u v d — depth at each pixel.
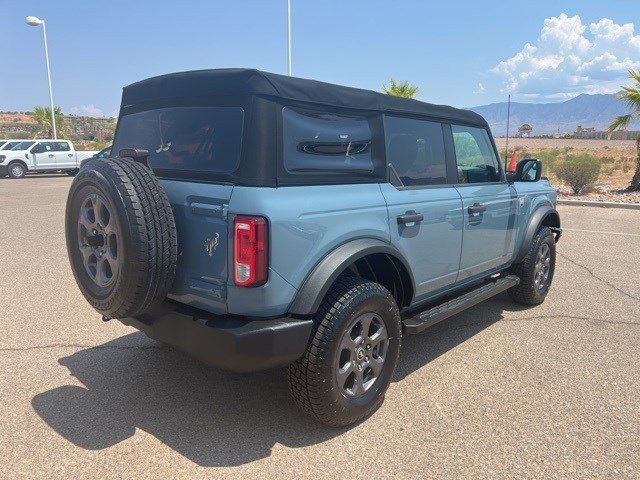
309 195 3.09
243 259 2.82
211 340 2.90
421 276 4.04
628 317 5.60
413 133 4.04
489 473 2.91
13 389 3.83
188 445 3.15
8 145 25.81
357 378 3.34
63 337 4.86
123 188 2.84
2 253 8.45
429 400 3.75
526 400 3.75
